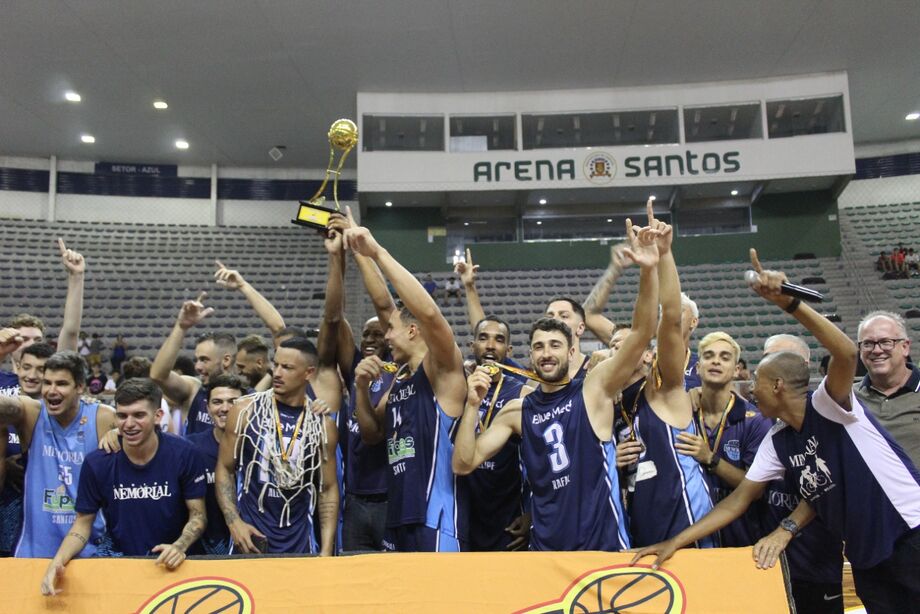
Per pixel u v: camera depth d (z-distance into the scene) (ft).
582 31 47.06
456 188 56.03
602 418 10.14
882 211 64.03
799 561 10.30
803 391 9.38
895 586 9.27
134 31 44.78
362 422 12.01
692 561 9.19
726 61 52.03
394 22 45.09
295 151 65.31
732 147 55.31
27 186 64.95
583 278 58.29
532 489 10.21
